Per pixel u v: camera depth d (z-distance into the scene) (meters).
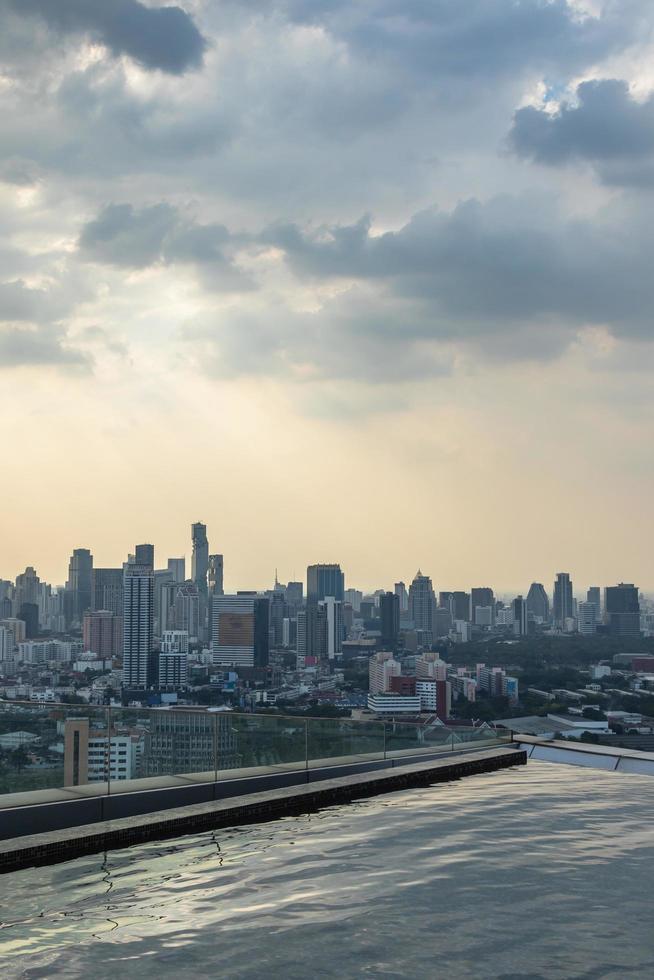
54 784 10.90
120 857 9.58
